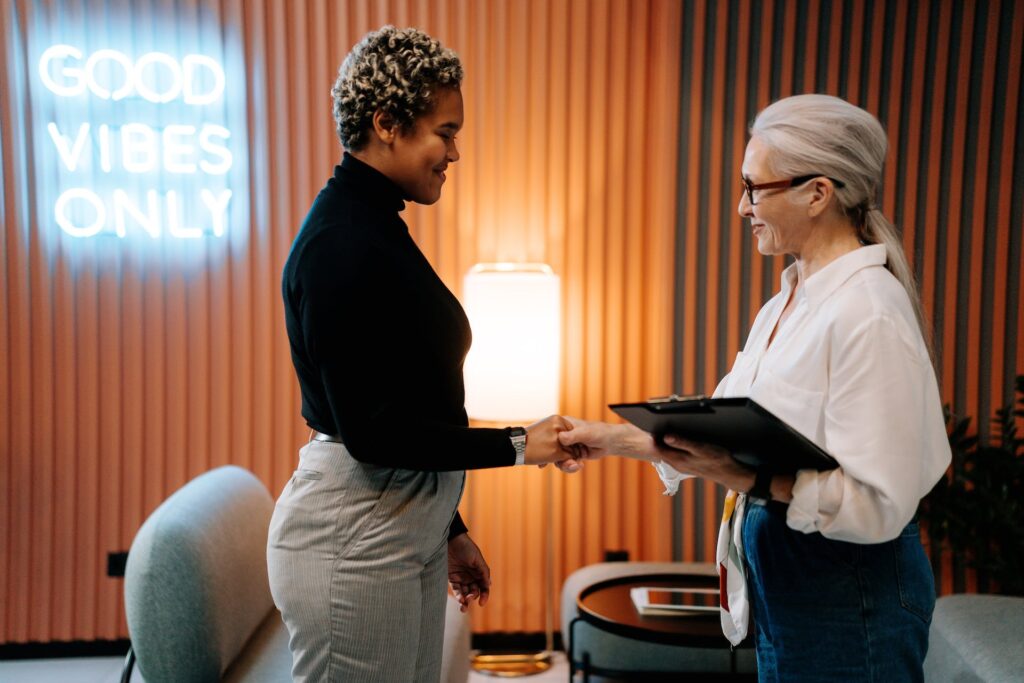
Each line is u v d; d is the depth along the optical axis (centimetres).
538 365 304
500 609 344
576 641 281
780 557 129
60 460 328
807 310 129
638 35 335
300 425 340
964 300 345
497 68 333
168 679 200
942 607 238
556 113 335
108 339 327
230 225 331
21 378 324
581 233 339
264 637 239
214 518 225
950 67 338
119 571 332
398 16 331
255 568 241
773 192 131
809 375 124
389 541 136
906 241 342
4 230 321
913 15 336
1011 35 335
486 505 343
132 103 324
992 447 323
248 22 326
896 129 339
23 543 326
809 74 338
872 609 125
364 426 128
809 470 120
